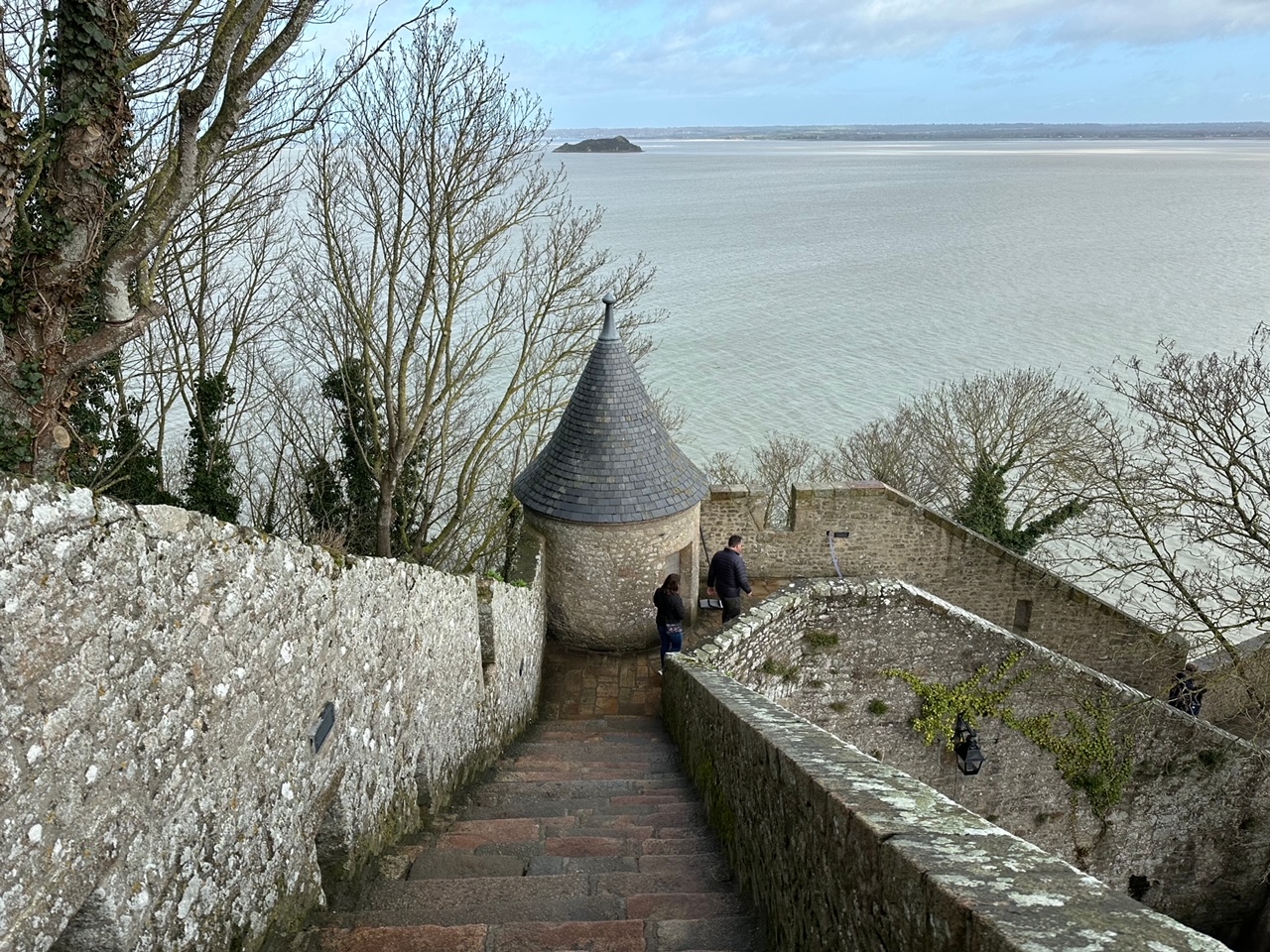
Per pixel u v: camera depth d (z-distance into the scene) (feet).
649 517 40.63
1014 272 204.95
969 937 7.30
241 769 11.74
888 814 9.95
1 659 7.51
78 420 29.35
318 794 14.34
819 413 116.98
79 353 17.84
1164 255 223.30
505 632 30.81
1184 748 34.14
